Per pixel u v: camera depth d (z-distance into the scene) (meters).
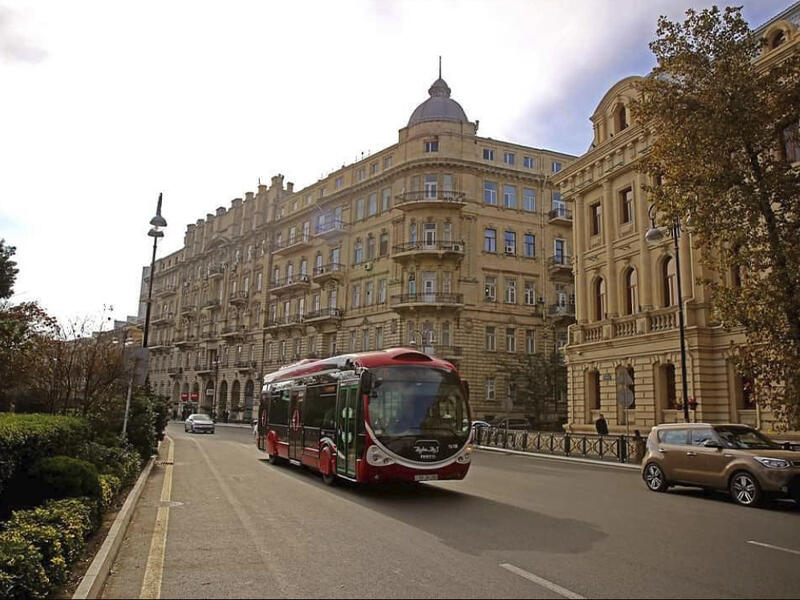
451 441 13.24
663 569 7.10
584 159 33.62
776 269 14.45
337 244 59.09
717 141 14.89
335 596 6.05
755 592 6.25
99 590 6.28
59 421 11.24
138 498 12.54
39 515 7.21
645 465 15.31
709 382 25.22
